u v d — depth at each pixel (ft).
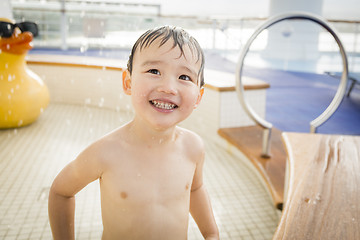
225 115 9.73
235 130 9.64
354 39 20.92
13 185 6.84
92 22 30.12
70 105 14.17
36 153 8.66
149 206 2.49
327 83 19.11
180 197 2.65
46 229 5.36
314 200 2.43
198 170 3.05
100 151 2.50
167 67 2.12
